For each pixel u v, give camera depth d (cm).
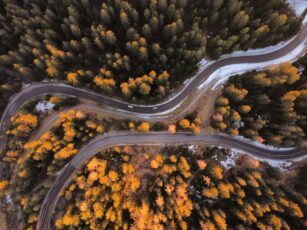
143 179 5244
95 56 5400
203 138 5491
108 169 5200
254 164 5275
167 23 5325
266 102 5125
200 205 5238
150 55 5266
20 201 5478
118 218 4775
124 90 4988
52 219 5325
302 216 4775
